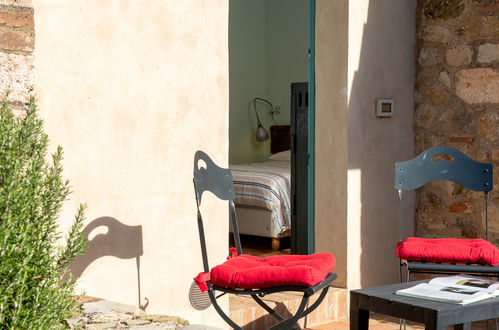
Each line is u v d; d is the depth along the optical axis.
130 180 3.21
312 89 4.49
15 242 1.96
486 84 4.45
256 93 8.27
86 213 3.04
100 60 3.08
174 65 3.37
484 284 2.83
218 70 3.57
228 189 3.17
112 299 3.14
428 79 4.75
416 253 3.29
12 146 2.05
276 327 2.97
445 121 4.66
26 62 2.80
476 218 4.53
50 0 2.90
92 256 3.06
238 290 2.69
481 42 4.47
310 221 4.54
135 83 3.21
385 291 2.81
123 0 3.16
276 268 2.67
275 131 8.05
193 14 3.44
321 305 4.15
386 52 4.58
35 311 1.98
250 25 8.18
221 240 3.61
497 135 4.40
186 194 3.44
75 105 3.00
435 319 2.48
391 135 4.65
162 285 3.35
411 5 4.77
